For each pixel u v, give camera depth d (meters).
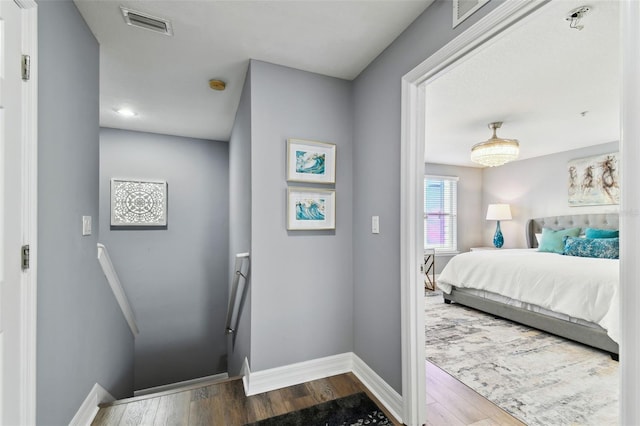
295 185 2.24
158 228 3.93
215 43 1.95
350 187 2.41
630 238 0.81
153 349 3.88
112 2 1.58
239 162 2.82
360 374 2.23
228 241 4.21
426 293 5.00
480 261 3.90
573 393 2.02
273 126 2.17
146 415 1.77
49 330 1.32
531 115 3.31
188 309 4.05
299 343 2.21
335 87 2.38
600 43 1.94
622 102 0.83
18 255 1.11
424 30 1.65
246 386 2.10
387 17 1.70
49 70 1.33
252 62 2.12
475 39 1.34
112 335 2.11
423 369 1.73
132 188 3.79
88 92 1.77
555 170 5.08
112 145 3.73
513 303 3.42
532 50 2.03
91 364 1.75
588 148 4.65
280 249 2.18
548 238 4.50
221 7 1.62
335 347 2.32
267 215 2.14
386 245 1.96
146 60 2.15
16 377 1.09
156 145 3.93
